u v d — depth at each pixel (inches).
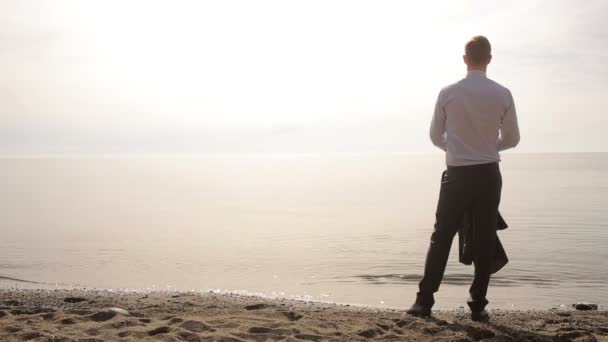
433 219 973.2
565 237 658.8
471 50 160.6
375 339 144.1
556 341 146.9
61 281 350.0
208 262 461.4
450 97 160.2
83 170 6589.6
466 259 165.2
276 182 3348.9
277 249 565.6
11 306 199.6
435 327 152.7
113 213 1074.1
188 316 168.4
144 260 466.6
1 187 2395.4
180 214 1079.6
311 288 338.6
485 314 169.2
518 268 420.5
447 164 161.9
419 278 383.2
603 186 2332.7
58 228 758.5
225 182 3292.3
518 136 161.3
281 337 141.4
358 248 576.1
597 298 308.2
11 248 538.3
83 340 135.5
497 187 159.3
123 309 181.6
